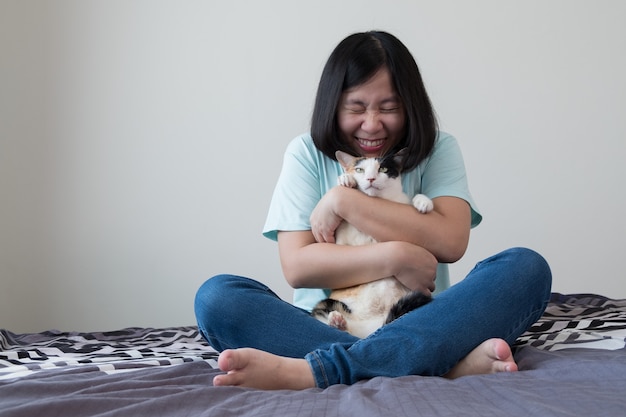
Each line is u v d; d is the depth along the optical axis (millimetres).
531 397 1049
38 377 1397
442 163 1838
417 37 3182
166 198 3180
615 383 1150
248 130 3188
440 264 1845
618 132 3186
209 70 3184
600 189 3188
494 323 1404
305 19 3186
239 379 1256
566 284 3189
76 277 3158
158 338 2299
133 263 3172
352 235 1695
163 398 1102
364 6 3184
